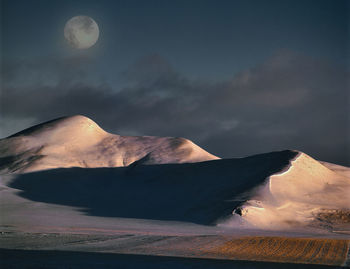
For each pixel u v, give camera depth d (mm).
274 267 22094
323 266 22656
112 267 21172
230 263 23125
